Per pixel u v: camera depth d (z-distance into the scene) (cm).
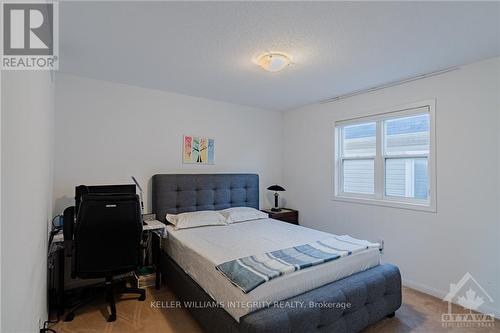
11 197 73
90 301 249
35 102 121
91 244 217
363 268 222
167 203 331
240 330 155
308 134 416
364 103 338
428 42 208
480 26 184
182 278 239
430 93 276
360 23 181
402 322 222
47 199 203
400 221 301
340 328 182
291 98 377
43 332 178
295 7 163
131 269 235
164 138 344
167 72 277
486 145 238
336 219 372
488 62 238
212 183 370
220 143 394
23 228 91
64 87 280
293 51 225
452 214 260
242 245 241
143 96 328
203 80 301
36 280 131
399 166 312
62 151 278
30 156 107
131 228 230
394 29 189
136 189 318
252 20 178
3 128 65
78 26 185
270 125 450
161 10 166
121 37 201
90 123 294
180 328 212
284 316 156
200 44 213
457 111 256
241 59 243
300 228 311
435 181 272
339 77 289
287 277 175
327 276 195
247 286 159
